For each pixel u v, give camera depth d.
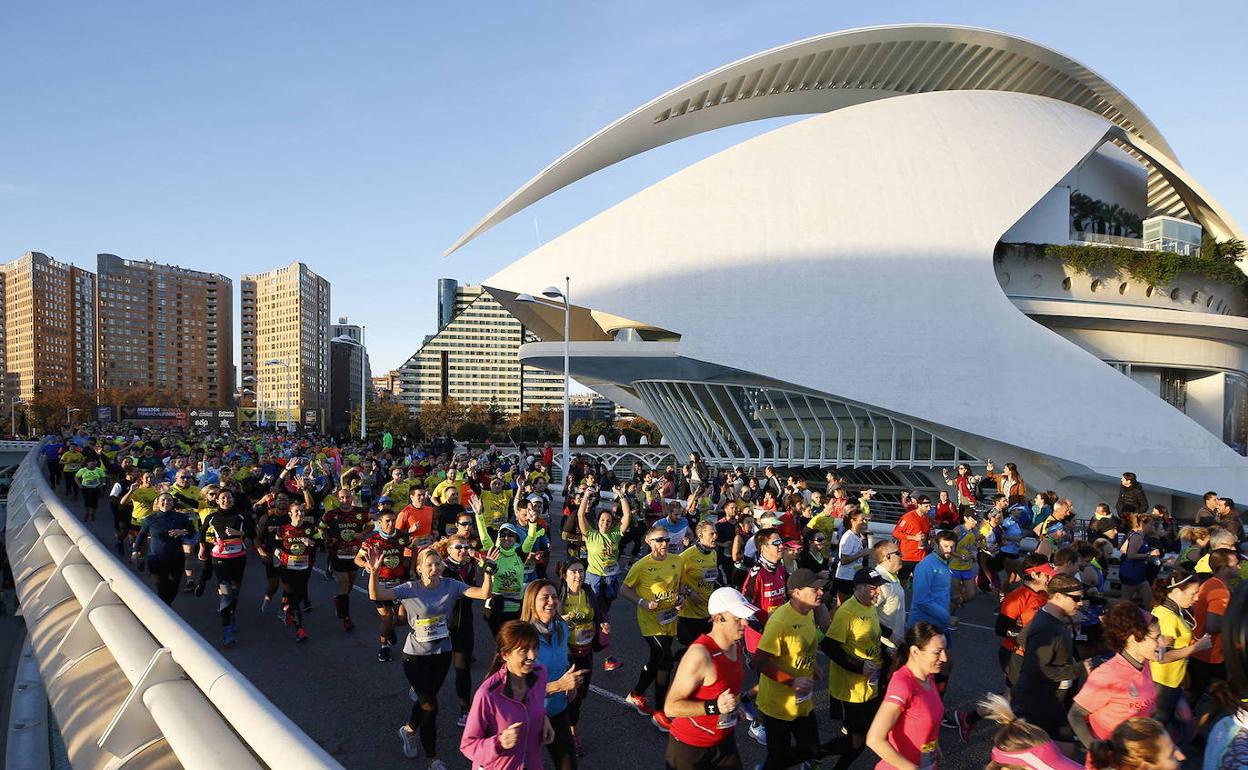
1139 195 31.67
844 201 25.44
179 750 2.74
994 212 25.30
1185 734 5.78
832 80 31.62
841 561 9.36
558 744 4.96
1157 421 23.41
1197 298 27.75
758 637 6.63
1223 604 6.18
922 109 27.55
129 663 3.64
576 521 10.07
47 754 4.88
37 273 145.00
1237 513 10.71
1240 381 29.67
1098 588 8.09
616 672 8.55
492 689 3.94
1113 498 24.02
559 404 148.25
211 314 168.75
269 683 7.98
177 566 9.79
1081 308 25.44
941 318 24.30
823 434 25.84
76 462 22.27
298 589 9.80
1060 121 27.97
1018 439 23.28
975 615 11.54
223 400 172.88
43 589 5.88
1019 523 13.60
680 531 10.27
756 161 26.36
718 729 4.24
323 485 16.28
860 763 6.15
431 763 5.89
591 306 25.05
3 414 153.25
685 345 24.62
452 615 6.71
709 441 28.84
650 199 26.11
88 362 158.50
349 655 8.98
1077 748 5.30
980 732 6.83
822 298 24.62
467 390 136.50
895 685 4.14
